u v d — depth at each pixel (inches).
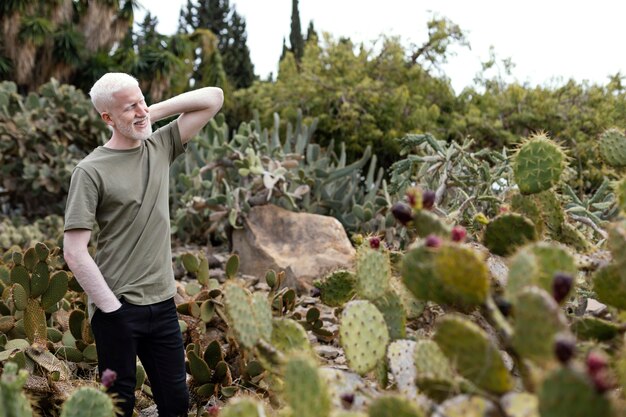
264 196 265.4
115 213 115.9
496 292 87.4
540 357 58.3
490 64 450.9
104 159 116.0
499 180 195.5
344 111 434.6
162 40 575.8
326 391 60.4
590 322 80.5
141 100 116.0
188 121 129.1
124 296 115.3
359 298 93.0
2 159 350.0
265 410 88.4
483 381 61.4
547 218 110.0
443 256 64.5
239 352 146.8
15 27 490.9
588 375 49.3
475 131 425.1
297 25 1140.5
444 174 198.7
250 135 285.6
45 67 518.3
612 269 79.0
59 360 137.6
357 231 289.9
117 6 537.6
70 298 169.9
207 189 304.7
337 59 468.4
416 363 70.4
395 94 440.1
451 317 62.2
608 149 119.0
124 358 116.0
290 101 469.7
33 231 304.5
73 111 360.5
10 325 143.2
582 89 414.0
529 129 419.8
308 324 157.5
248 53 1018.7
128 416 118.6
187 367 146.6
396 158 446.3
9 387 67.4
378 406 59.4
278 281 163.2
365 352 81.0
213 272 247.0
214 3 1243.2
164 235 120.8
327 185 312.8
